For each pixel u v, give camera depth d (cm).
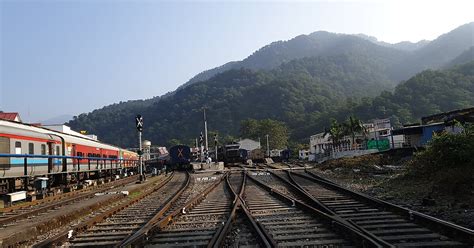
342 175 2680
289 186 2080
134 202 1614
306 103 18838
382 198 1436
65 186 2292
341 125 7206
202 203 1480
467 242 730
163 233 920
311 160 6956
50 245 829
